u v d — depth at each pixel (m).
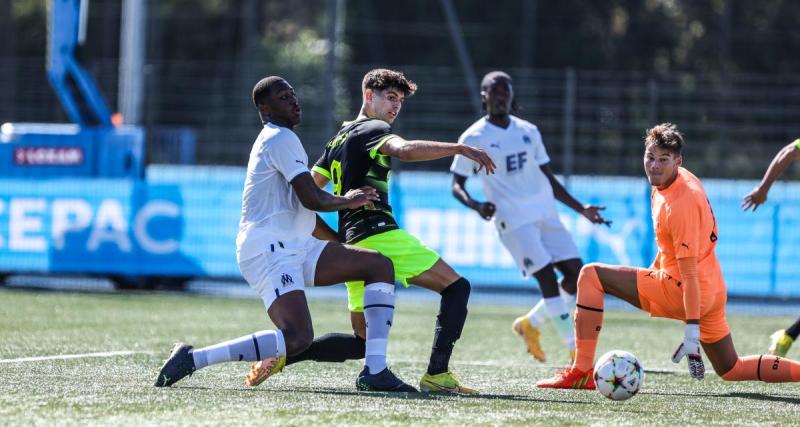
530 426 16.44
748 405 19.92
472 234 55.22
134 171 58.34
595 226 54.62
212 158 75.81
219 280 58.25
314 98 83.69
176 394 18.91
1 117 75.50
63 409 17.00
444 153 20.09
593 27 116.38
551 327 42.22
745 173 67.44
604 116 66.44
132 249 56.88
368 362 20.55
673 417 17.89
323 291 60.31
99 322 37.09
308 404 18.03
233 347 19.75
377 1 116.44
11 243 57.59
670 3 119.31
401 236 21.27
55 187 57.38
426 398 19.41
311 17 139.38
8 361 24.84
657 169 20.64
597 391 21.67
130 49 67.81
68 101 62.50
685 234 20.38
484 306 51.78
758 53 110.88
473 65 113.75
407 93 22.19
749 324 44.06
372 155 21.08
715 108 64.38
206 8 131.62
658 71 115.94
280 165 19.78
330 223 52.66
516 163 29.59
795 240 54.28
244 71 83.31
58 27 62.47
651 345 34.19
